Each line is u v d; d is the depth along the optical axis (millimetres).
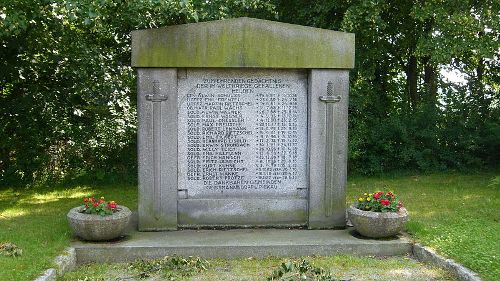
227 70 7371
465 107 13508
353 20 11555
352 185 11781
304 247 6574
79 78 11344
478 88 13656
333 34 7227
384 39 13375
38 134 11719
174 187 7301
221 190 7496
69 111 11953
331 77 7324
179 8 8273
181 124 7391
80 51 10781
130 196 10664
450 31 11625
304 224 7516
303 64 7223
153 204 7270
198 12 9250
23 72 11344
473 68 14609
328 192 7418
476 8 11836
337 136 7398
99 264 6270
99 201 6684
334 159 7410
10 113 11391
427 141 13344
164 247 6465
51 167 11953
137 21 9359
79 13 7777
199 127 7418
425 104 13562
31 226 7562
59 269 5695
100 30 10477
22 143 11688
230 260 6422
